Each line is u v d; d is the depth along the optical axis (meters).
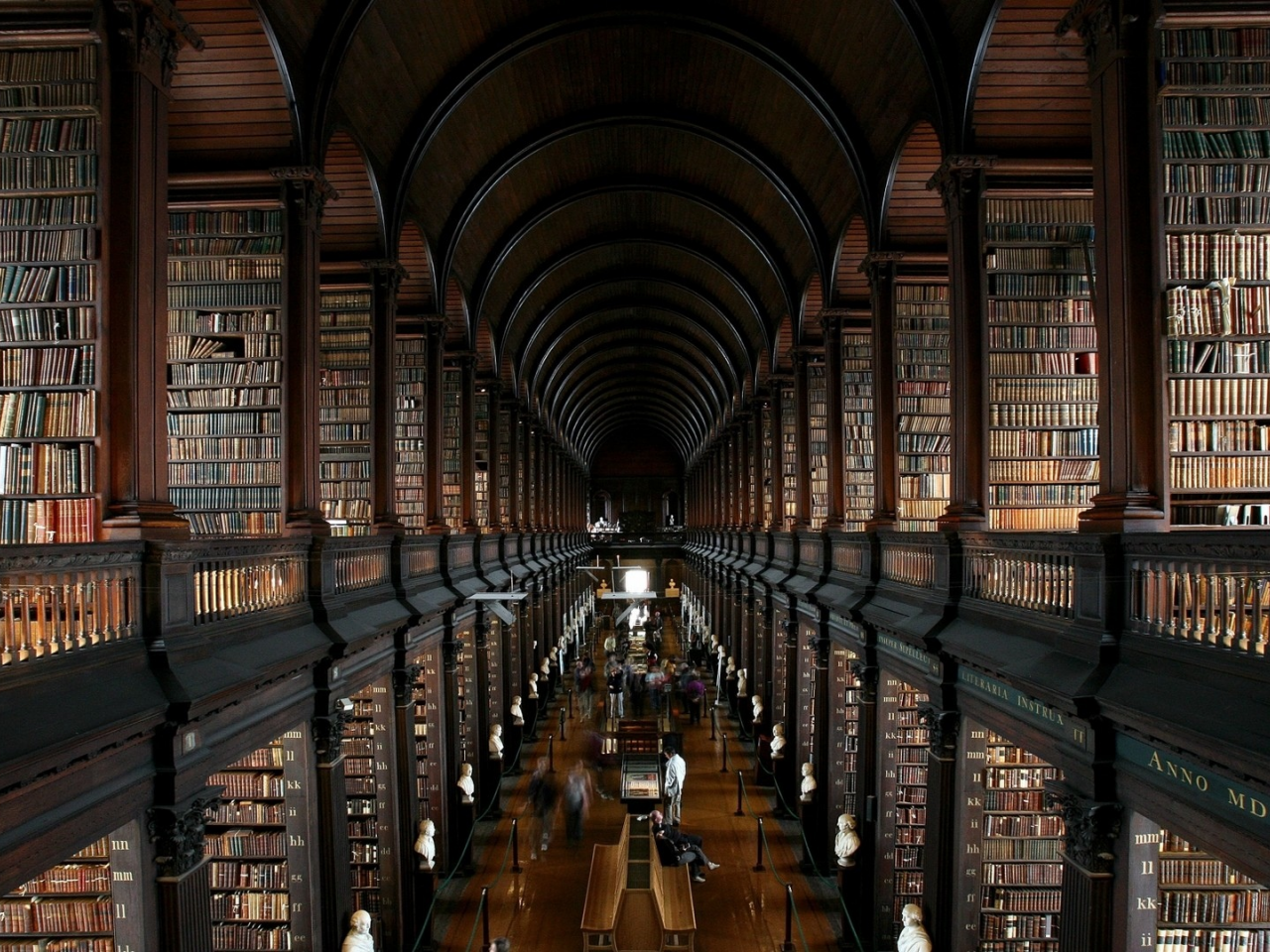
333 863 8.25
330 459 12.88
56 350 6.16
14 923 7.37
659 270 24.81
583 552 43.34
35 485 6.09
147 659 5.51
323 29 9.07
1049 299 9.40
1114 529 5.87
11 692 4.26
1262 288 6.31
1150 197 6.00
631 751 19.14
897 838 10.77
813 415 17.52
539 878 13.30
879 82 10.67
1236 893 6.86
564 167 17.39
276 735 7.32
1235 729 4.09
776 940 11.17
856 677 12.30
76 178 6.32
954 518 8.75
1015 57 8.33
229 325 9.73
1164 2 6.29
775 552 19.22
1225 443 6.31
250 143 9.20
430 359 14.91
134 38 5.99
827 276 14.64
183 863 5.59
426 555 12.95
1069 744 5.92
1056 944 8.61
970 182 8.86
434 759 13.23
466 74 12.09
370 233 12.06
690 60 13.64
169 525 5.99
